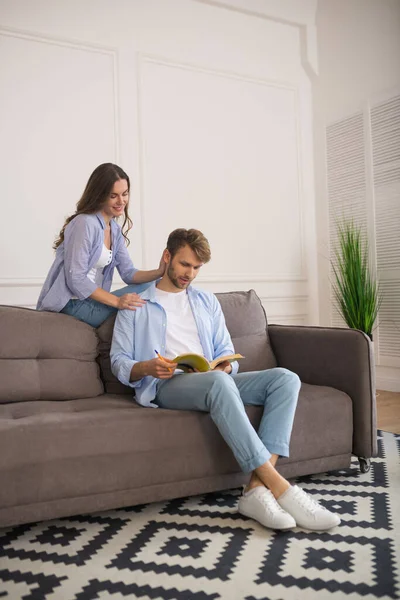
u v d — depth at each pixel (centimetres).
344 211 470
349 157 464
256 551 151
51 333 212
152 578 137
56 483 161
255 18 469
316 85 497
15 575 141
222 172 451
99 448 167
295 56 491
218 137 450
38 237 378
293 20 482
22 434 158
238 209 458
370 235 445
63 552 154
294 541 158
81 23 395
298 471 204
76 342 215
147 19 421
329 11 480
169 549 154
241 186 460
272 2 469
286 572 139
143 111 417
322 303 495
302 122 495
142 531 168
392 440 276
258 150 469
